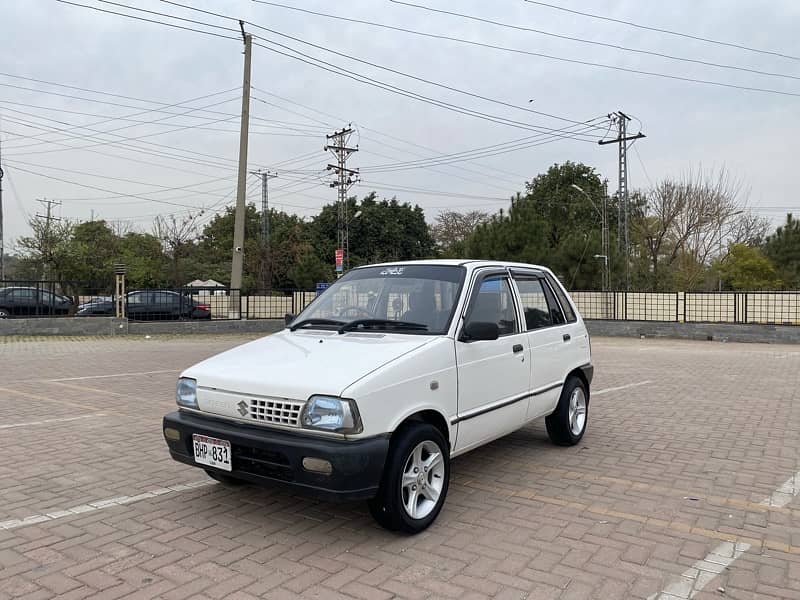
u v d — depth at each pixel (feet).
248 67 75.56
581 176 161.27
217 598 10.18
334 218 180.65
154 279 136.36
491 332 14.21
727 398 29.27
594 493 15.62
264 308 72.90
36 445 20.03
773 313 64.59
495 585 10.68
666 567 11.44
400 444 12.39
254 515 13.96
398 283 16.20
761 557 11.91
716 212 143.84
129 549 12.11
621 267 96.37
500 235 92.63
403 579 10.87
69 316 63.62
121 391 30.17
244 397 12.60
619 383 34.09
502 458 18.85
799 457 18.99
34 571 11.17
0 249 127.34
